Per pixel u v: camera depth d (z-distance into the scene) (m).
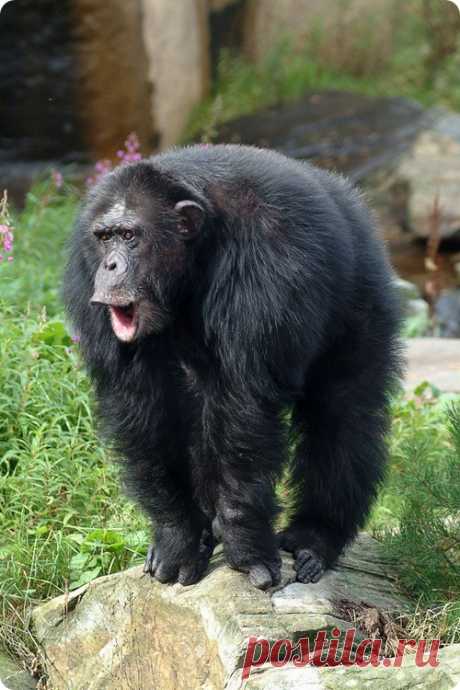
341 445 16.53
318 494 16.58
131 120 48.12
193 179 14.80
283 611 14.50
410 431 22.42
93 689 15.84
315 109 56.22
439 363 28.39
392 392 17.45
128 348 15.23
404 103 56.69
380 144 52.22
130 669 15.61
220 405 14.74
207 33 57.41
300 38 61.72
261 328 14.42
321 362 16.41
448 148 50.78
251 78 58.72
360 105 56.53
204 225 14.68
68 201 32.62
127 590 15.88
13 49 46.03
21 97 46.38
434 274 42.19
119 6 46.66
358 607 15.20
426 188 46.75
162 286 14.77
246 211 14.71
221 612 14.41
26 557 17.84
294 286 14.45
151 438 15.33
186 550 15.29
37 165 46.59
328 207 15.48
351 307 16.23
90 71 46.50
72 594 16.61
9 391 20.41
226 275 14.68
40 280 26.78
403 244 45.09
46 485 18.80
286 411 15.64
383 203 47.38
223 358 14.67
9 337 21.09
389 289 17.14
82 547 18.05
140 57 48.62
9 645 16.95
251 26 60.34
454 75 61.25
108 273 14.48
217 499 15.11
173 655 15.02
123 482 15.77
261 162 15.35
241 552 14.95
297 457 16.95
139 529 18.55
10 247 20.72
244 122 54.78
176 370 15.48
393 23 62.53
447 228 44.84
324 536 16.33
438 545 16.67
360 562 17.00
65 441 19.50
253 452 14.67
